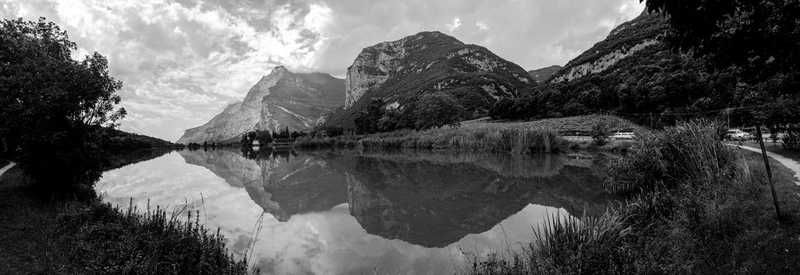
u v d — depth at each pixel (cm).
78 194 1644
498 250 982
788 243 637
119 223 991
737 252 639
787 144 1923
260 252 1023
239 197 2027
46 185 1662
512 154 3981
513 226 1243
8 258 784
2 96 1198
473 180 2345
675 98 4550
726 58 456
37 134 1461
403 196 1938
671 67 5206
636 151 1533
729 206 828
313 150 8288
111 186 2416
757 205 857
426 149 5559
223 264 788
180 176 3166
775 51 420
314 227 1325
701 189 1051
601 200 1522
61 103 1448
